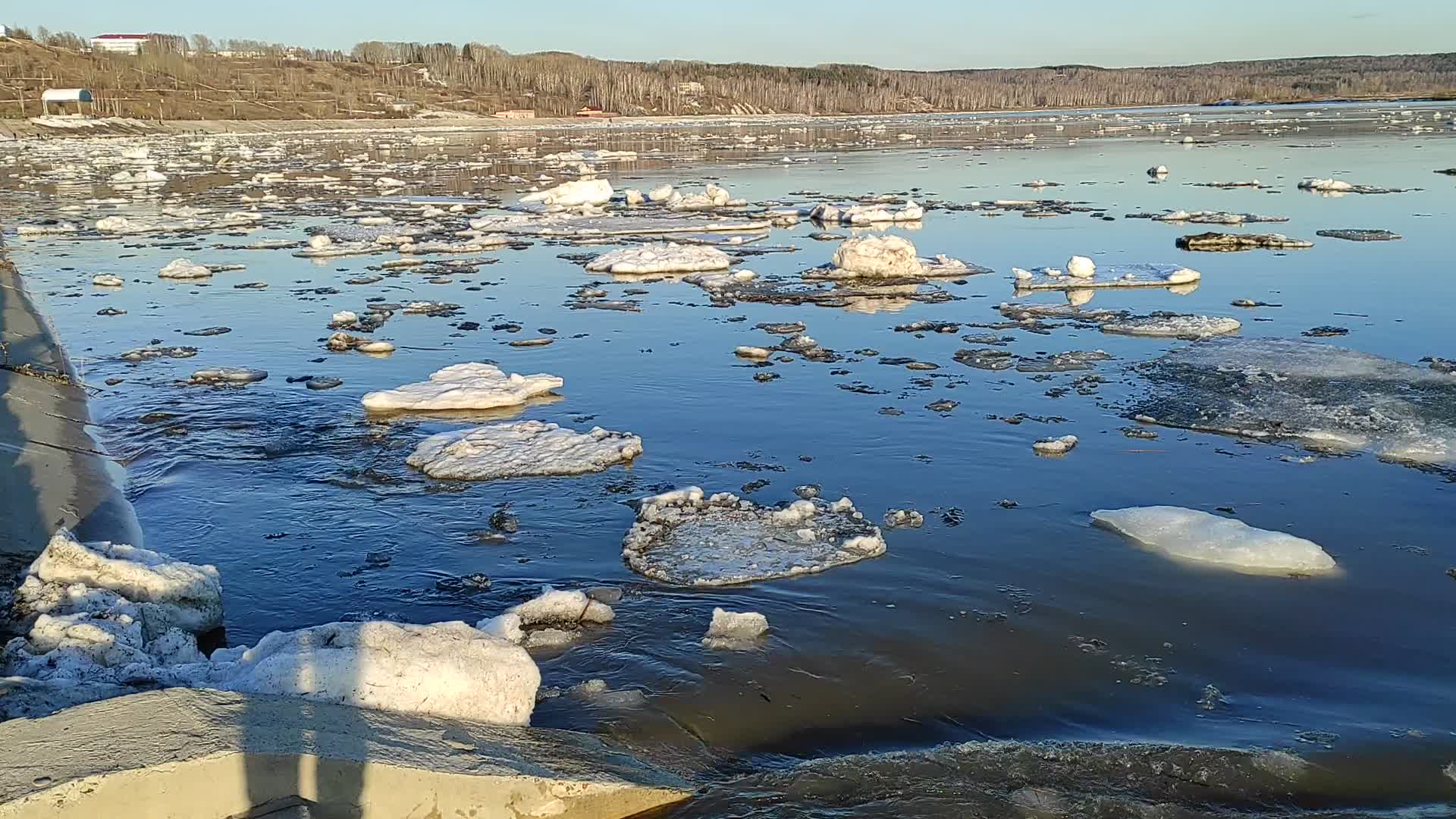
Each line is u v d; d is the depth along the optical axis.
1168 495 9.07
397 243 24.58
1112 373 12.66
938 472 9.72
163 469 10.08
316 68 119.94
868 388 12.32
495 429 10.90
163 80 99.88
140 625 6.43
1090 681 6.24
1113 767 5.32
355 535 8.53
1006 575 7.63
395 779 4.61
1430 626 6.87
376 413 11.72
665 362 13.66
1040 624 6.91
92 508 9.02
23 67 92.81
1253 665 6.42
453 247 23.58
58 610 6.50
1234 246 21.34
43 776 4.26
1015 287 18.19
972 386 12.32
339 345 14.73
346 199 34.84
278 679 5.28
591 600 7.16
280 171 46.75
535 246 24.38
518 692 5.68
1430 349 13.34
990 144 60.97
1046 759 5.38
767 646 6.64
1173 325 14.77
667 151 61.41
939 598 7.27
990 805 5.00
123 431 11.25
